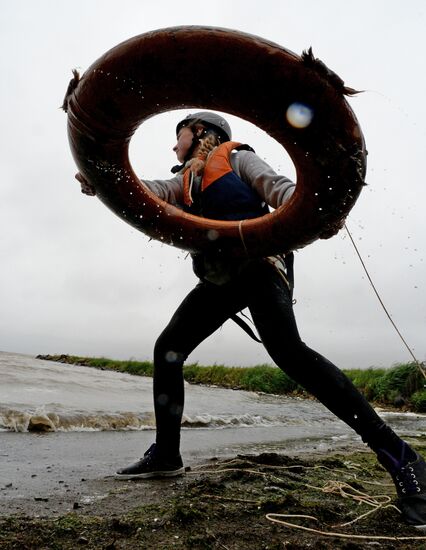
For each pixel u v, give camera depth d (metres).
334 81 1.95
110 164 2.39
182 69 1.95
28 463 3.38
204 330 2.77
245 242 2.41
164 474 2.88
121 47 2.01
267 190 2.49
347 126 2.02
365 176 2.15
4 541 1.69
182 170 2.89
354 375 16.97
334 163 2.08
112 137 2.26
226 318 2.75
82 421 5.66
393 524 2.05
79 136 2.30
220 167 2.64
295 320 2.43
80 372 14.14
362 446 5.28
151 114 2.19
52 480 2.85
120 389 10.20
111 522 1.92
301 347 2.35
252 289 2.46
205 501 2.25
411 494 2.12
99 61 2.07
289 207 2.31
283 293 2.45
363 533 1.95
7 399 6.26
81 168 2.48
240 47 1.90
